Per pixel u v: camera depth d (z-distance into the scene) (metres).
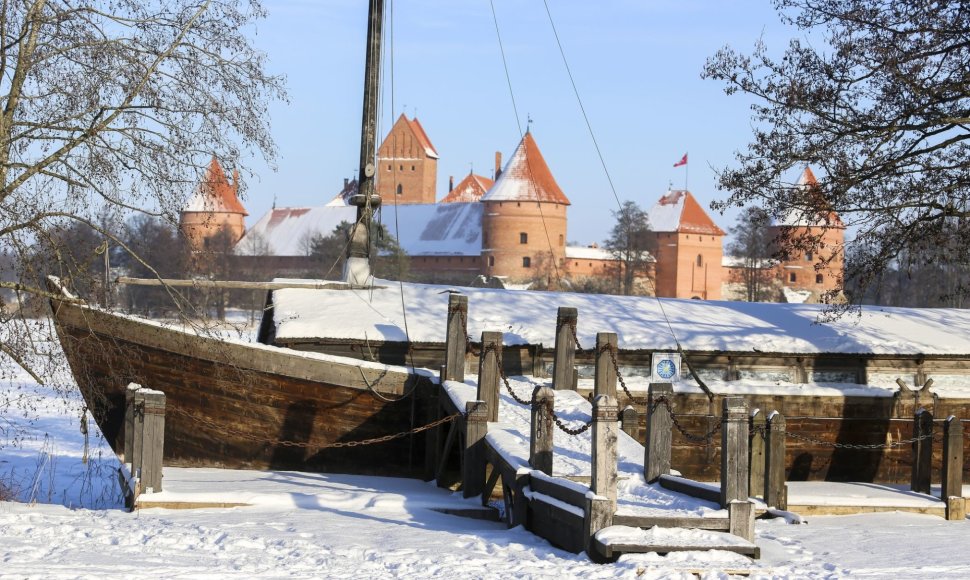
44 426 28.88
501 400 20.00
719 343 23.17
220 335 19.20
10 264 16.22
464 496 16.97
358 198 26.16
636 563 10.96
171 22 16.22
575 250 143.62
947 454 18.36
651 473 14.70
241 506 15.74
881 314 26.94
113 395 19.97
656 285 147.88
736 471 12.21
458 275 142.50
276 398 20.19
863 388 23.34
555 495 13.11
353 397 20.48
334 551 11.57
